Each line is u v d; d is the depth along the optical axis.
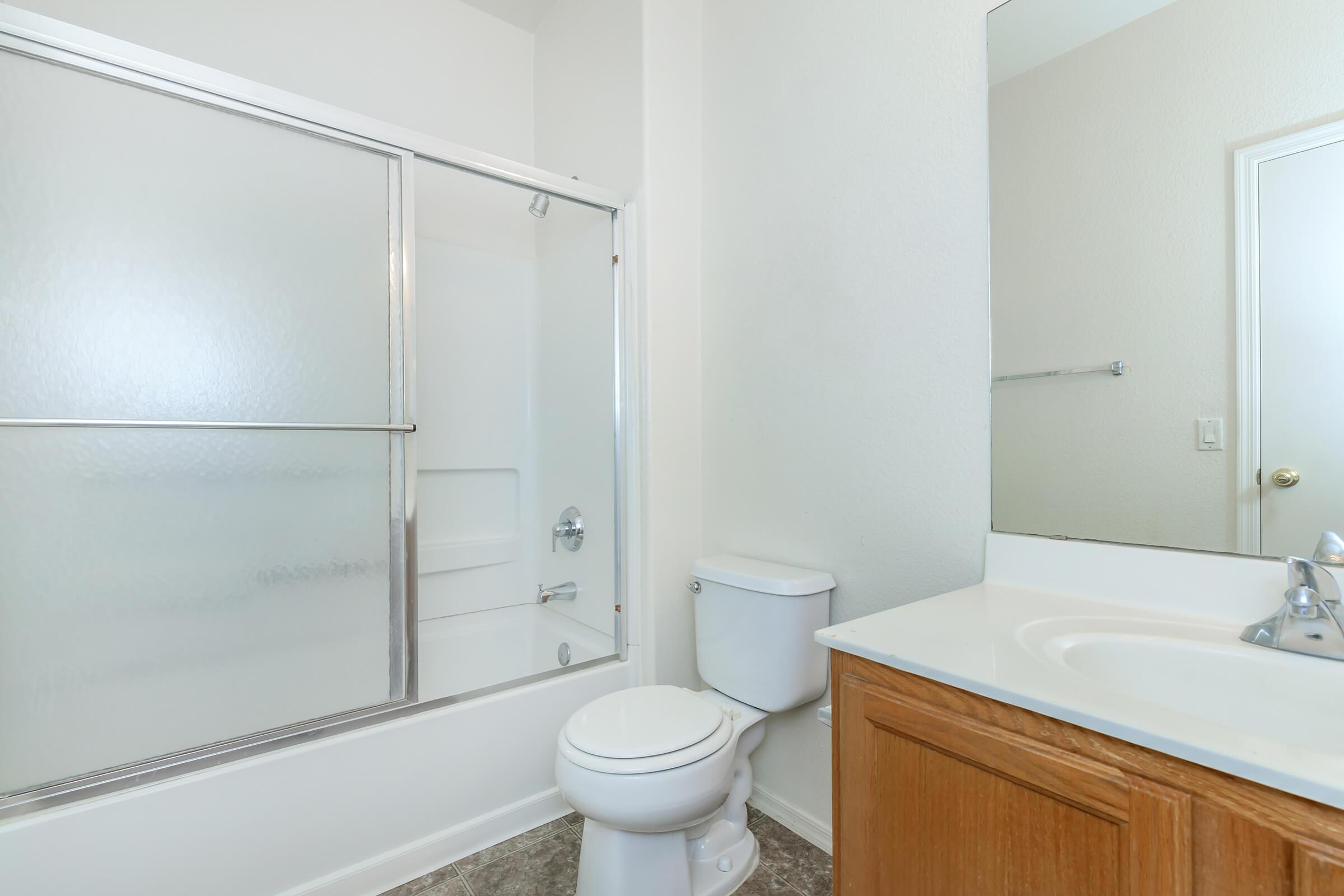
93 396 1.17
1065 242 1.12
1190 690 0.83
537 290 2.33
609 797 1.16
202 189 1.28
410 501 1.53
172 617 1.26
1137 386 1.04
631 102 1.89
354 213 1.47
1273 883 0.53
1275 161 0.90
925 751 0.80
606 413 1.99
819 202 1.58
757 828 1.67
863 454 1.48
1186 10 0.99
